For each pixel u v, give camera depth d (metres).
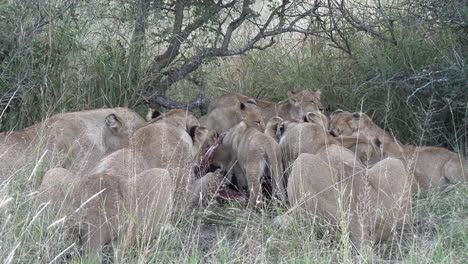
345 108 13.38
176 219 9.27
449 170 10.79
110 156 9.04
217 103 12.95
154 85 13.26
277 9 13.04
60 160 9.73
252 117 12.61
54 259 7.18
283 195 9.78
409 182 8.99
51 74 11.94
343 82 13.68
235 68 14.48
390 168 8.83
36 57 11.77
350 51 13.26
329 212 8.57
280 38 14.77
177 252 8.42
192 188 9.95
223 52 13.16
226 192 10.63
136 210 7.96
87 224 7.88
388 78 12.66
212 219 9.62
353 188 8.66
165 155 9.43
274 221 9.06
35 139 10.09
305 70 14.14
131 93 12.59
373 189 8.72
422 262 7.76
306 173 8.69
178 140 9.72
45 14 11.94
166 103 13.23
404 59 12.59
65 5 12.12
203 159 11.13
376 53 13.09
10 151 9.75
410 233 8.79
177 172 9.42
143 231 7.84
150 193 8.13
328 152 9.79
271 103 13.26
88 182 8.14
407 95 12.53
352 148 10.87
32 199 8.09
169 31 12.80
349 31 13.65
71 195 8.02
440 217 9.45
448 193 10.41
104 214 7.89
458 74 11.66
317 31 13.53
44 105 11.54
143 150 9.35
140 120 11.02
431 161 10.88
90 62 12.32
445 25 12.17
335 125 11.79
